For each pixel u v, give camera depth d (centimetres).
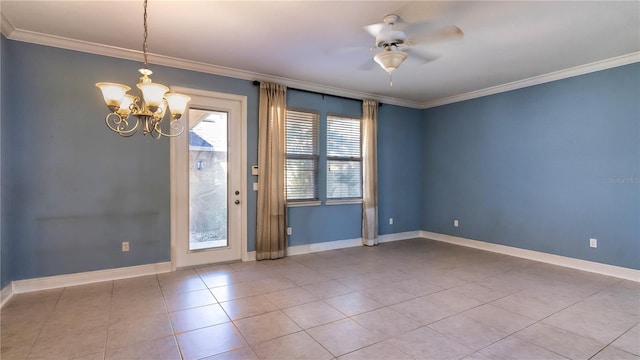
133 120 374
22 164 324
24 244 326
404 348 230
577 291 340
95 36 329
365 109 548
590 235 410
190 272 396
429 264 439
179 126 403
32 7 271
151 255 386
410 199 619
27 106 326
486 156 526
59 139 340
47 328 254
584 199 415
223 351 225
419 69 426
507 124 498
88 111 353
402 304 305
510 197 494
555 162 443
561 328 259
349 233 544
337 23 299
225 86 430
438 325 264
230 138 440
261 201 451
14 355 217
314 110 503
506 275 393
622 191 384
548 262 449
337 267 423
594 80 405
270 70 430
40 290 331
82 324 261
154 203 387
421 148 629
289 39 334
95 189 357
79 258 350
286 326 261
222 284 356
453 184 577
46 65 333
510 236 494
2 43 305
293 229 489
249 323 265
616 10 275
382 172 582
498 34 323
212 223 432
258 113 453
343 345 233
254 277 380
